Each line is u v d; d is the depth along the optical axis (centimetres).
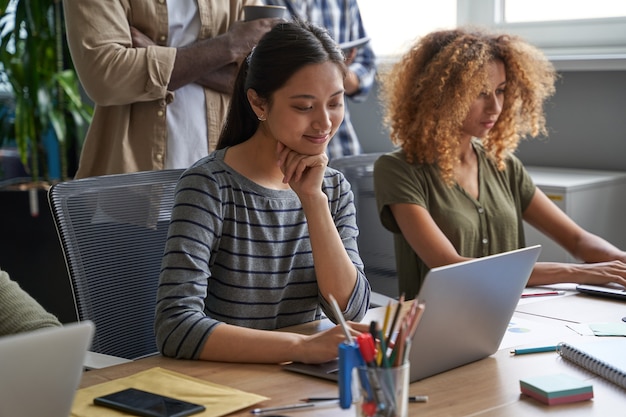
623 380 161
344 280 204
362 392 129
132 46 289
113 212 219
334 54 198
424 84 268
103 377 169
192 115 300
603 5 399
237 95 210
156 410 146
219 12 304
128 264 219
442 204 269
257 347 175
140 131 296
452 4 442
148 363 177
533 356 180
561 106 394
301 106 195
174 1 296
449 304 160
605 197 358
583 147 390
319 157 201
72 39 284
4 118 490
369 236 300
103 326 211
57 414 128
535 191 291
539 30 418
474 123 269
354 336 171
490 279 166
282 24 199
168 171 232
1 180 515
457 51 265
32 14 431
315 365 172
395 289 303
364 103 457
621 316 212
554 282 244
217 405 150
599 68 372
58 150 516
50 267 451
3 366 119
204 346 178
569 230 287
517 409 150
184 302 186
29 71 439
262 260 205
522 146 409
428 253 259
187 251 191
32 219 450
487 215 275
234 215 202
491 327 174
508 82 277
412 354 160
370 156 303
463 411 149
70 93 450
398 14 462
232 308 203
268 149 208
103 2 282
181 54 287
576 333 197
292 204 210
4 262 456
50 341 122
